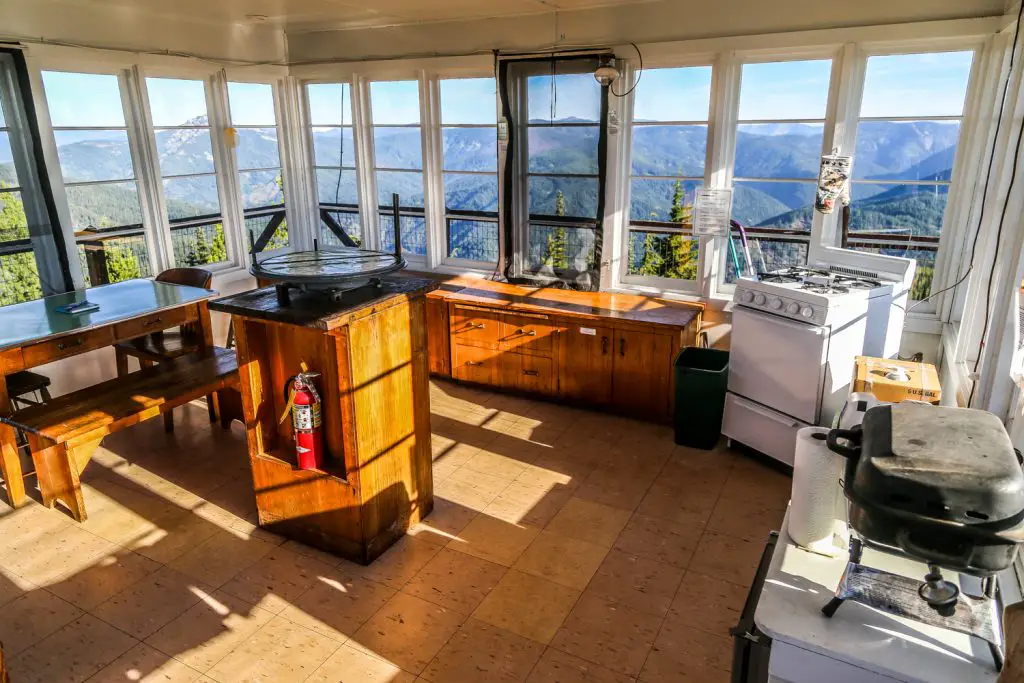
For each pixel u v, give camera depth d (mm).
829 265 4172
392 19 5324
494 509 3664
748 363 3996
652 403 4613
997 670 1520
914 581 1701
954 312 4129
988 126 3758
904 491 1377
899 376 3309
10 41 4191
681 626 2801
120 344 4754
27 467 4145
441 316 5258
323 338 3139
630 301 4930
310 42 5891
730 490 3828
